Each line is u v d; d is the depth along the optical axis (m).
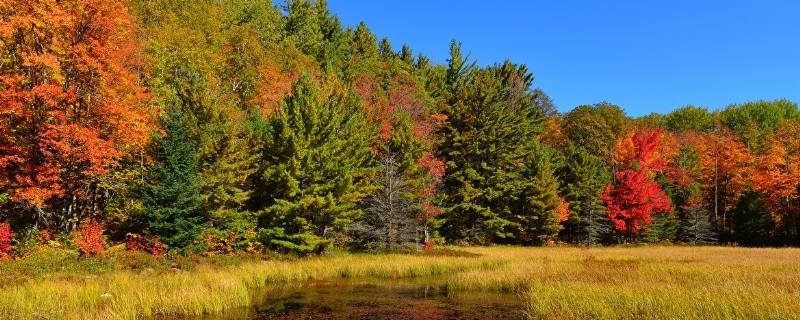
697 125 95.38
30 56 20.86
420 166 42.91
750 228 54.44
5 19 21.66
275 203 31.94
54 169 22.89
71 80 23.73
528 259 29.55
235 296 16.47
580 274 20.14
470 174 48.91
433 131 51.69
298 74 51.44
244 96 47.25
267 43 55.69
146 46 36.53
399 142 40.91
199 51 42.75
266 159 32.62
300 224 31.14
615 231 55.25
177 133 27.06
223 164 28.89
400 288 20.94
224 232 29.31
